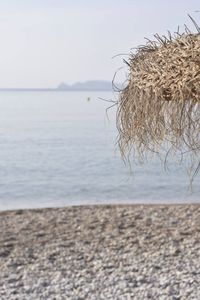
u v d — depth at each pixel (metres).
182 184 28.38
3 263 12.81
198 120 5.02
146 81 5.27
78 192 27.28
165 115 5.26
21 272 12.02
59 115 101.81
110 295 10.35
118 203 23.88
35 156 43.03
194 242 14.39
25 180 31.47
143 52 5.44
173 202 24.08
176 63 4.89
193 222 17.17
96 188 28.27
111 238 15.20
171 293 10.34
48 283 11.18
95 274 11.71
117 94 5.76
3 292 10.66
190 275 11.38
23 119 87.38
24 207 23.48
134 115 5.59
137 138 5.64
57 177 32.47
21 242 14.98
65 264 12.59
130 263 12.48
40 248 14.22
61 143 52.19
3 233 16.23
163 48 5.07
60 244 14.59
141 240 14.81
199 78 4.75
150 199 25.09
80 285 11.01
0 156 43.34
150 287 10.72
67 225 17.30
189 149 5.25
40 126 71.81
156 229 16.25
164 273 11.58
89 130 64.62
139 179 30.09
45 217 18.75
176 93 4.99
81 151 45.53
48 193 27.12
